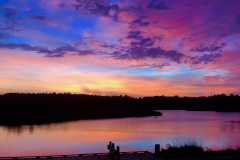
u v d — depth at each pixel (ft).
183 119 264.72
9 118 224.53
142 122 213.25
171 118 284.61
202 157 33.47
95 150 75.87
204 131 138.51
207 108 616.80
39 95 386.93
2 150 77.15
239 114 411.54
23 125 174.70
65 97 438.40
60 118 252.42
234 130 146.92
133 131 138.31
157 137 110.52
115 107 508.53
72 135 118.73
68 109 370.32
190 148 35.78
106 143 91.04
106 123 199.41
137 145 85.10
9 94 334.03
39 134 122.21
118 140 100.12
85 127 161.17
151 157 33.78
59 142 94.12
